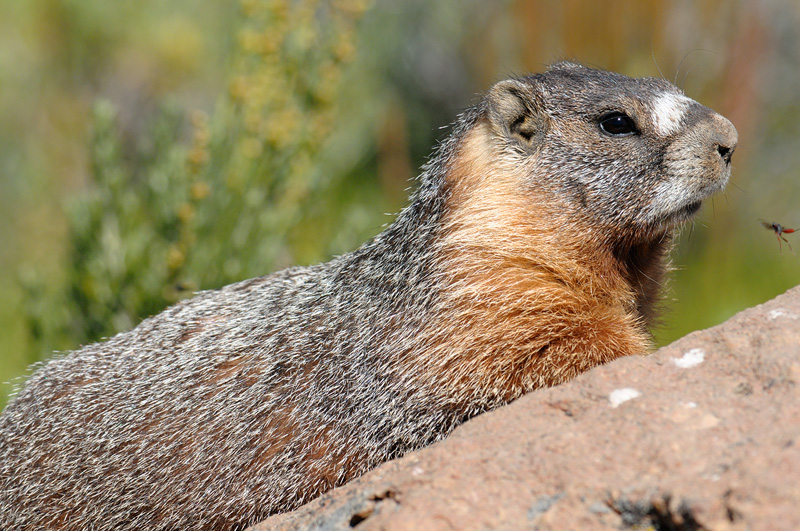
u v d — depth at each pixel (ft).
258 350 30.22
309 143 48.06
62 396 31.45
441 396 27.89
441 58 76.23
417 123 75.97
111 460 29.66
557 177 29.84
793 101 71.46
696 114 29.84
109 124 46.16
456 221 29.30
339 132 70.23
